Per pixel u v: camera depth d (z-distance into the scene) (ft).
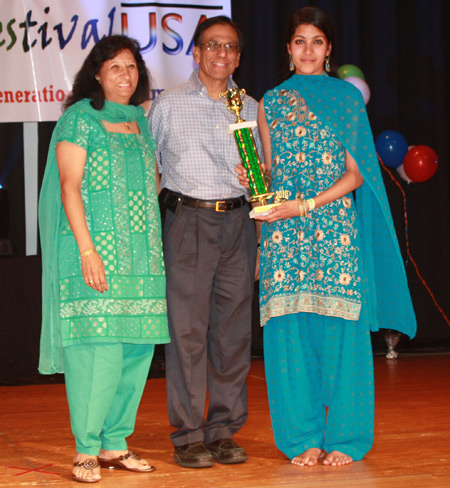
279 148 9.11
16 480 8.30
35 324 16.11
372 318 9.28
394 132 19.63
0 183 18.72
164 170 9.41
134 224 8.62
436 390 14.19
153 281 8.71
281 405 9.16
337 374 9.05
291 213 8.81
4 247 17.02
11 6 17.99
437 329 21.70
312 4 20.75
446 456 9.03
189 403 9.09
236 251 9.27
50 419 11.99
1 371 15.83
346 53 21.04
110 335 8.32
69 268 8.49
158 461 9.19
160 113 9.32
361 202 9.36
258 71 20.34
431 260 21.74
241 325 9.35
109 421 8.87
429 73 21.77
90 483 8.16
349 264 8.96
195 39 9.39
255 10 20.33
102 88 8.79
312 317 9.20
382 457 9.04
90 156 8.54
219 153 9.21
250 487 7.85
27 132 19.12
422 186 21.66
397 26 21.61
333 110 8.95
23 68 18.06
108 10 18.45
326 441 9.05
